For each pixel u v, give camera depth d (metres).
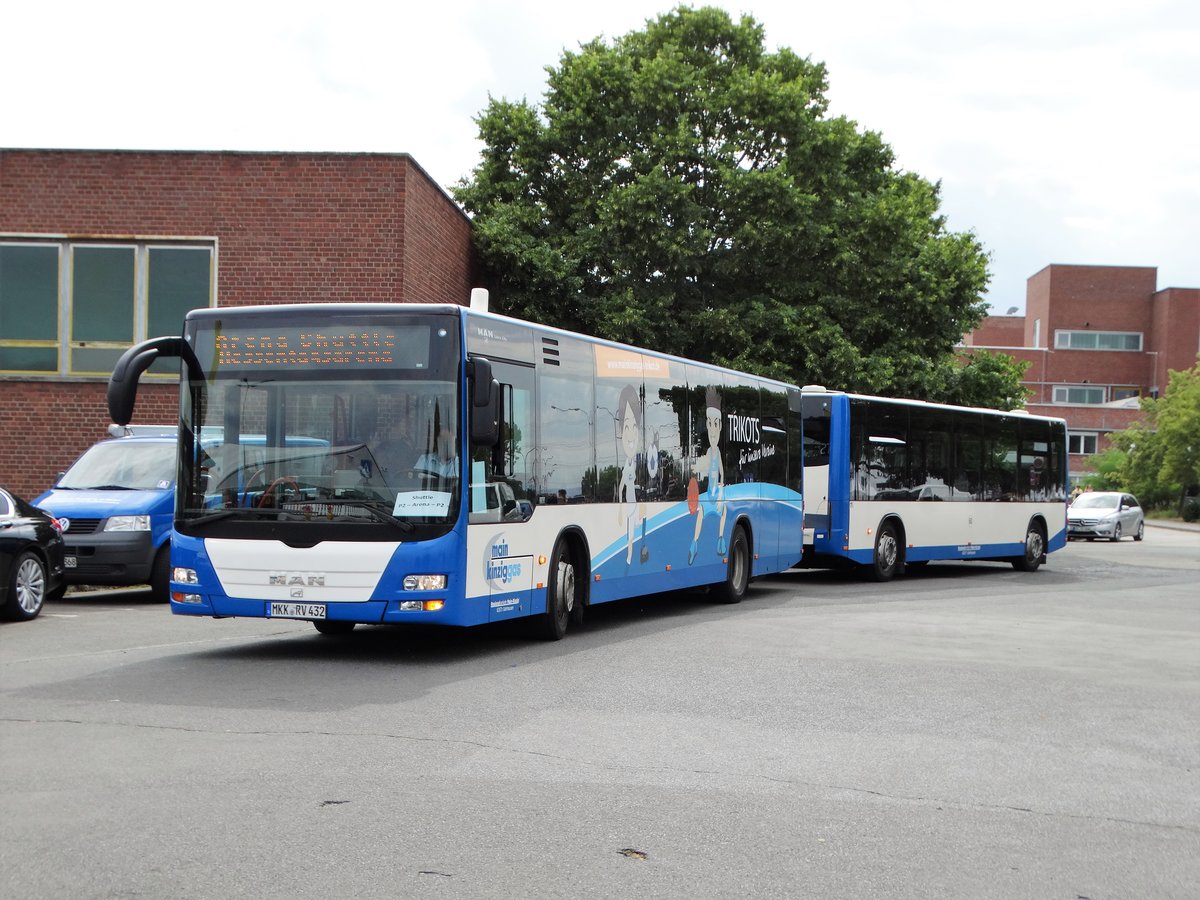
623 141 28.11
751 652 11.77
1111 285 99.44
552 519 12.27
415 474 10.59
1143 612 16.89
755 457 17.92
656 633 13.26
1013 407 30.50
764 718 8.52
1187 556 33.38
